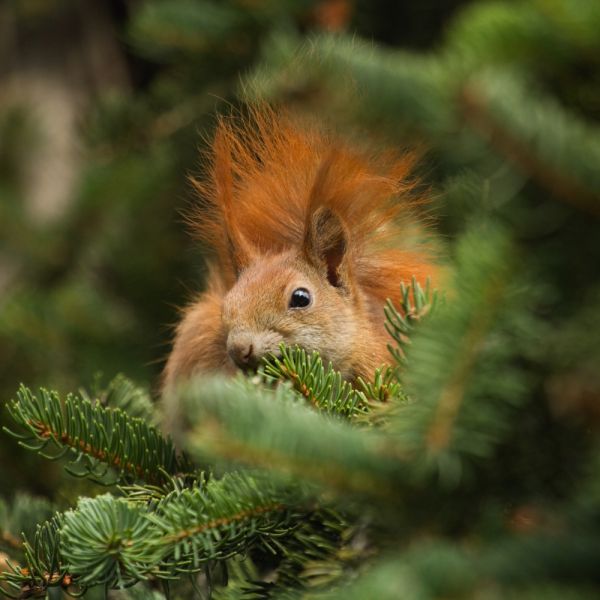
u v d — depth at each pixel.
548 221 1.58
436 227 1.73
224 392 1.55
